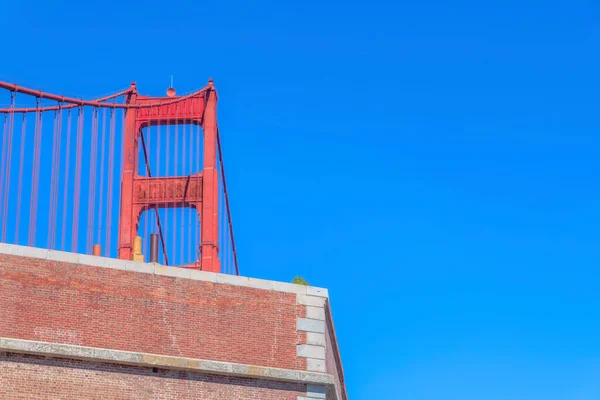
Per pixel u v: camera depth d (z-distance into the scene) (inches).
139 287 1259.8
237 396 1263.5
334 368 1481.3
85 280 1231.5
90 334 1211.2
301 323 1334.9
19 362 1158.3
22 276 1198.3
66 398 1168.2
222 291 1305.4
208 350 1269.7
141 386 1214.9
